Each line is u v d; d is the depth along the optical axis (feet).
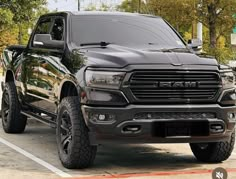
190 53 23.20
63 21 27.04
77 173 22.08
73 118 21.86
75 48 24.25
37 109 28.66
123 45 25.25
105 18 27.14
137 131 20.93
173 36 27.53
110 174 21.99
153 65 21.17
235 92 23.08
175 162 25.02
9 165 23.66
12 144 29.04
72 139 21.86
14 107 31.81
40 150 27.37
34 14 80.23
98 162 24.67
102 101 20.90
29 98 29.35
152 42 26.20
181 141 21.48
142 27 27.25
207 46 86.48
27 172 22.27
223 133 22.25
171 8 81.71
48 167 23.24
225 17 82.43
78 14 27.07
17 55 31.94
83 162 22.27
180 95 21.45
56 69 24.47
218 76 22.06
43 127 35.53
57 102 24.53
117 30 26.43
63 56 24.47
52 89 25.07
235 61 84.58
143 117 21.06
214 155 24.20
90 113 21.04
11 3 77.51
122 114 20.80
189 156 26.61
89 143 21.84
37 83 27.53
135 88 20.99
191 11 81.25
